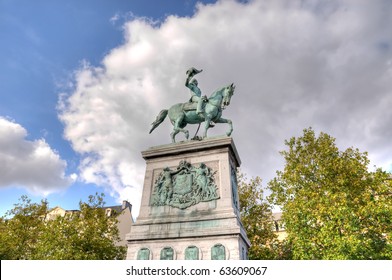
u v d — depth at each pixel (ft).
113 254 75.92
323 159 67.56
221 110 42.37
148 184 38.29
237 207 37.55
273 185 71.72
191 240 31.83
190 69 43.04
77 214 78.59
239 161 42.42
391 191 54.90
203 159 37.76
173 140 41.98
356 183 59.26
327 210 53.26
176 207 35.06
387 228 49.44
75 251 67.87
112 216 85.15
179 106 43.39
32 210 89.25
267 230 74.69
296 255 56.85
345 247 47.93
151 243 32.96
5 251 75.20
